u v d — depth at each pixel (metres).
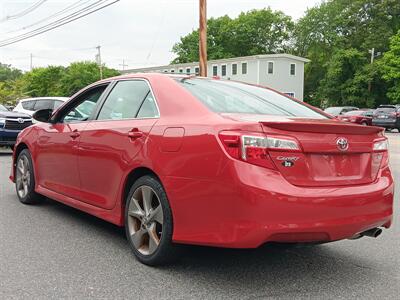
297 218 3.30
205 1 19.08
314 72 65.00
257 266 4.09
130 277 3.74
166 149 3.79
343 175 3.67
